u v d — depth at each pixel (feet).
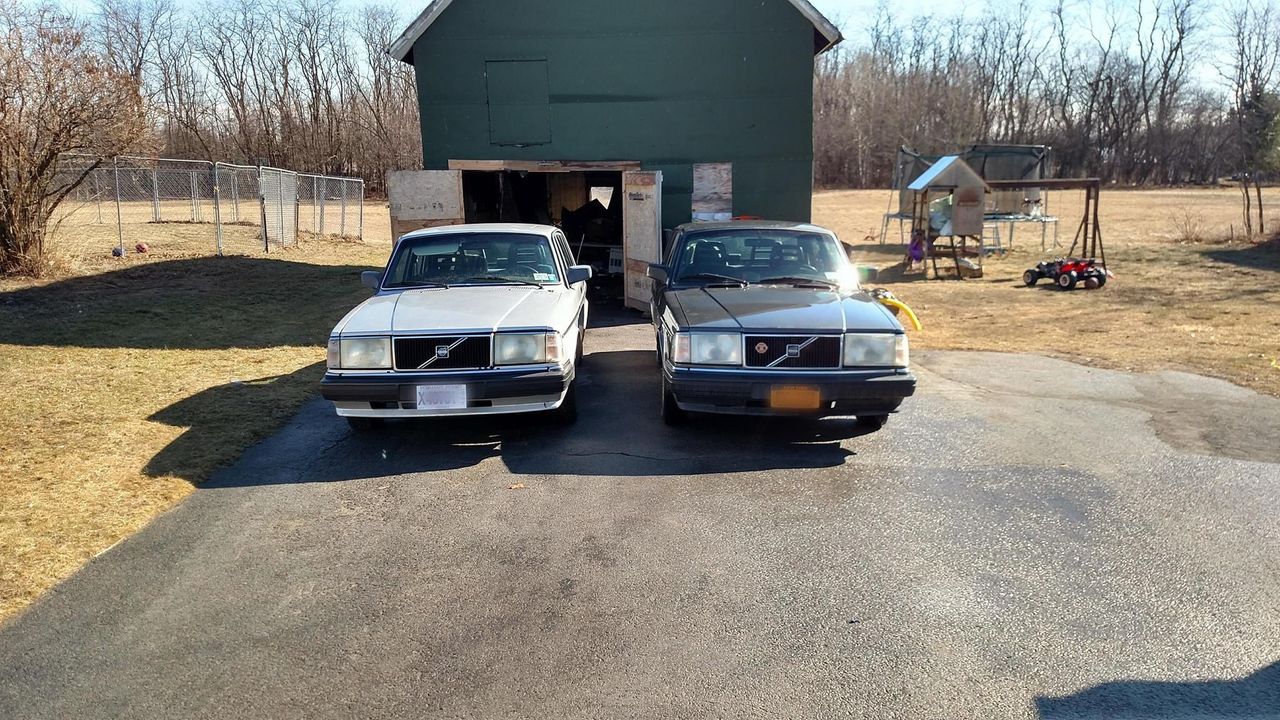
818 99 260.62
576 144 46.68
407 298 21.89
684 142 46.52
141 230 73.36
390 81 209.97
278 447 20.21
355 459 19.30
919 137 246.47
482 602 12.57
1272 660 10.73
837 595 12.57
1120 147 239.50
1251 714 9.66
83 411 22.81
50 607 12.59
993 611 12.03
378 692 10.38
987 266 65.36
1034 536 14.55
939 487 16.99
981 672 10.56
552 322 19.94
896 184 85.76
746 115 46.26
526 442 20.43
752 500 16.40
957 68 255.91
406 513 16.07
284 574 13.60
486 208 50.70
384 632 11.77
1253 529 14.71
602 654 11.10
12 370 27.20
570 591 12.85
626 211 42.11
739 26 45.50
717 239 24.31
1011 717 9.70
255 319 37.91
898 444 19.89
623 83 46.09
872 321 19.17
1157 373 27.25
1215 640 11.20
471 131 46.68
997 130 252.83
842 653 11.02
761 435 20.79
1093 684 10.28
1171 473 17.63
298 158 206.90
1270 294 45.06
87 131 44.96
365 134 207.51
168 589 13.14
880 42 267.59
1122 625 11.60
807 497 16.53
